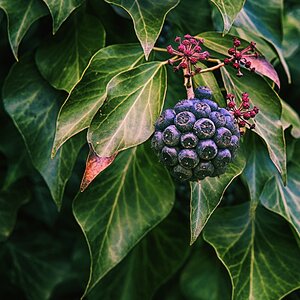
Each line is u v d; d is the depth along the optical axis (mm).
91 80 424
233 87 437
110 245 467
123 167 479
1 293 617
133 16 424
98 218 471
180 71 486
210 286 562
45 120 485
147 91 410
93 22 474
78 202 471
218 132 385
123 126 402
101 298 548
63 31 482
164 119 391
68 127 415
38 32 514
